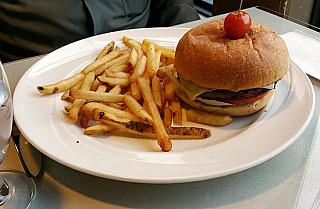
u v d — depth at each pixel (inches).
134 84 14.0
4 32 23.7
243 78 12.5
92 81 14.1
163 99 13.6
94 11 23.2
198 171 10.1
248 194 10.4
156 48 16.3
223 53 12.6
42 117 12.5
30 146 12.1
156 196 10.4
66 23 23.0
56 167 11.3
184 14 26.6
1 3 22.7
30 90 13.9
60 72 15.4
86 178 10.9
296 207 10.0
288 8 30.3
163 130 11.8
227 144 11.4
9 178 10.8
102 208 10.1
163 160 10.7
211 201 10.2
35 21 22.8
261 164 11.4
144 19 26.7
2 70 9.7
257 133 11.9
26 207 9.9
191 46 13.2
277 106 13.3
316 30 19.7
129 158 10.8
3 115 8.8
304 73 14.8
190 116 13.2
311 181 10.9
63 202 10.2
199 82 12.7
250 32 13.5
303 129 11.7
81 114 12.7
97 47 17.2
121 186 10.6
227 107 12.9
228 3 34.9
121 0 24.6
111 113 12.4
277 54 13.0
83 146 11.2
